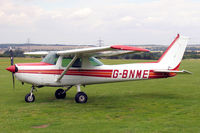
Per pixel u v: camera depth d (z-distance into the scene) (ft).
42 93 39.29
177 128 19.57
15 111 25.81
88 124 20.74
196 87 46.85
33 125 20.52
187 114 24.53
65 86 32.19
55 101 31.99
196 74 76.64
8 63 148.25
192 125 20.44
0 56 290.15
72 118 22.90
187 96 36.09
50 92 40.42
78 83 32.04
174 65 35.99
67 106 28.58
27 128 19.65
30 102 30.99
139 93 39.40
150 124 20.74
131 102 31.27
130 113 25.02
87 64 31.99
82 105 29.25
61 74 30.19
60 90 34.04
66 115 24.09
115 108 27.48
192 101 31.81
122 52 32.83
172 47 35.88
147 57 282.77
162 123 21.06
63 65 31.12
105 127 19.81
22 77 29.73
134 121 21.79
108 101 32.04
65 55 31.22
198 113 24.95
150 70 34.58
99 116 23.71
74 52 28.25
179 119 22.48
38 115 24.06
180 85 50.14
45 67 30.53
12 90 43.04
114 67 33.12
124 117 23.31
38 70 30.17
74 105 29.19
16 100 32.83
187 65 132.57
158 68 35.01
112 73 32.91
